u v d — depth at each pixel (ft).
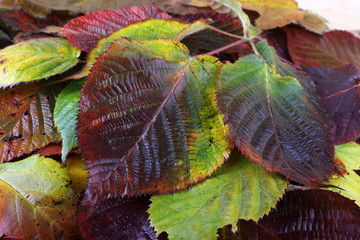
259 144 0.93
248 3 1.28
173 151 0.92
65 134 0.97
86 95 0.90
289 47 1.28
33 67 0.99
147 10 1.09
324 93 1.12
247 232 0.96
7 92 1.01
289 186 0.98
